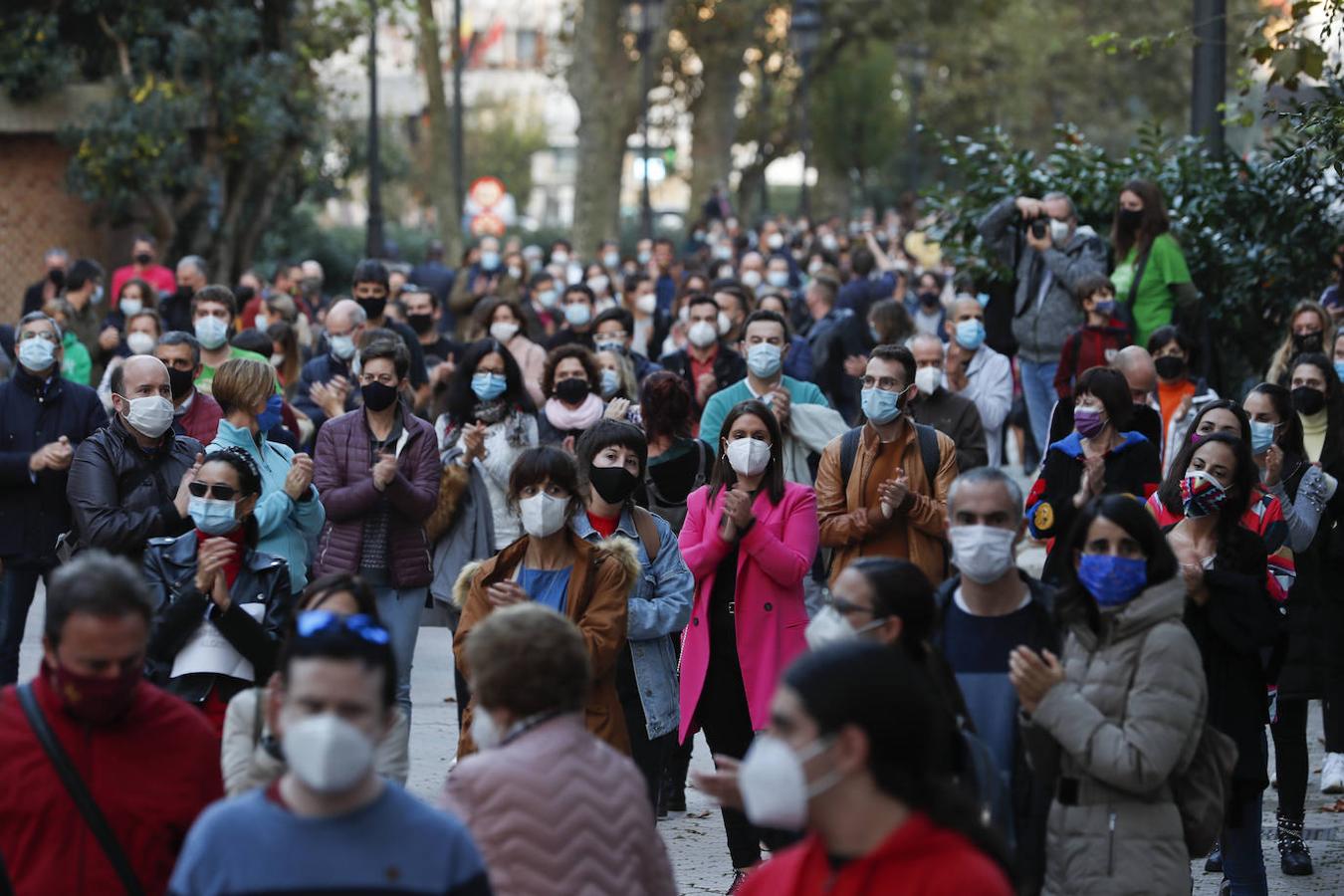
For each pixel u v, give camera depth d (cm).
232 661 1064
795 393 1639
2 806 779
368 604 826
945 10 8344
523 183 12812
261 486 1238
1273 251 2233
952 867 598
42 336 1581
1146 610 862
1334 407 1481
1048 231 2180
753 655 1255
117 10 4122
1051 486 1344
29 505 1590
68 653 754
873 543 1365
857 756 600
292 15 4497
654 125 8981
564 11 8162
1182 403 1708
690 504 1298
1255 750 1073
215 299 1880
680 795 1505
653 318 2788
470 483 1603
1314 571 1326
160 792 791
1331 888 1273
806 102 6988
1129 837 860
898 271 4281
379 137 5747
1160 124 2409
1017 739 877
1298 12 1641
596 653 1098
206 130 4138
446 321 3903
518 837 754
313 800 646
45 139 4106
